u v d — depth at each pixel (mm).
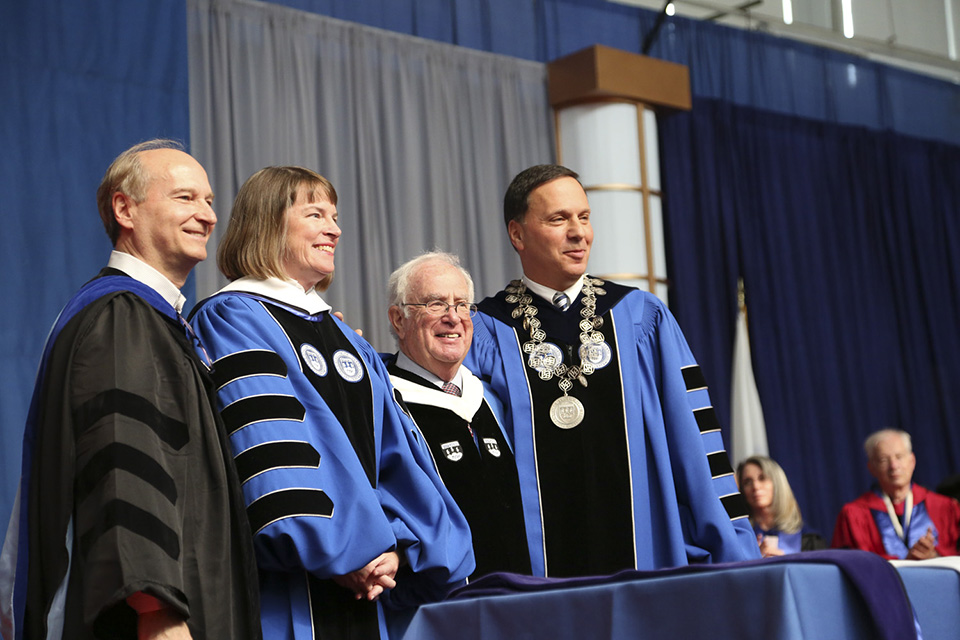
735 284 9125
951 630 2160
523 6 8766
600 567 3029
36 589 1995
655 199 8523
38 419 2123
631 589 2086
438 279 2998
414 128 7793
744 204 9375
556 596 2188
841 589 1917
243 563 2123
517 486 3021
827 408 9617
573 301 3365
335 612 2312
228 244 2633
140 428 2014
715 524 3029
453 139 7996
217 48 6965
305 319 2553
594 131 8297
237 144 6922
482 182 8078
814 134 10094
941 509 6438
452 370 3031
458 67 8156
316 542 2193
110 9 6305
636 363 3248
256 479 2234
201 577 2043
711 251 9055
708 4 9875
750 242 9344
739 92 9789
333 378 2490
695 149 9156
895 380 10164
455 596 2424
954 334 10641
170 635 1943
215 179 6812
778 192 9695
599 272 8102
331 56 7508
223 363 2369
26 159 5938
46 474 2020
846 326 9922
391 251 7527
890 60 11125
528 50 8734
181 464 2066
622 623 2082
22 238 5859
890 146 10562
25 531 2098
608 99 8297
